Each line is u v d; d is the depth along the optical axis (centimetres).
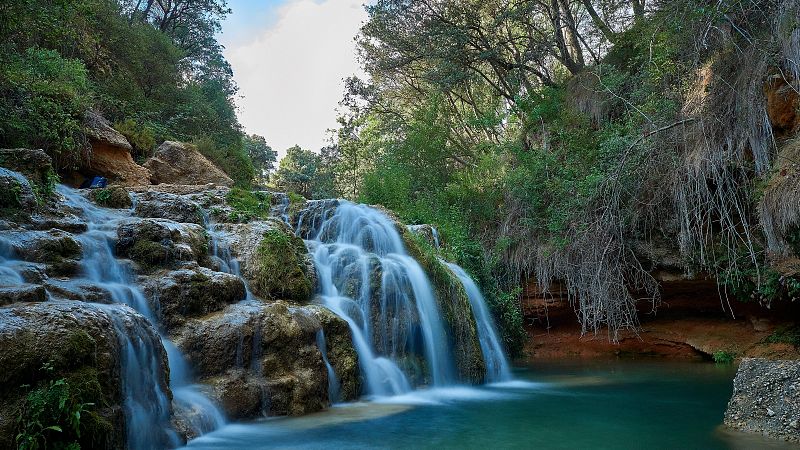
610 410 796
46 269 655
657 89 1307
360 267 1035
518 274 1577
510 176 1694
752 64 1004
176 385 659
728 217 1040
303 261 1008
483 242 1711
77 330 463
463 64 2177
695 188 1113
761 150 985
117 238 796
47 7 1102
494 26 1978
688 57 1191
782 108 1052
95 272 716
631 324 1373
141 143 1675
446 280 1145
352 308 972
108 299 646
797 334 1244
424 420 723
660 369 1251
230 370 705
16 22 1030
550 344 1634
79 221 827
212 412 645
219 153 1983
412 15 2217
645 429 671
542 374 1207
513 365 1370
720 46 1126
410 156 2248
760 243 1134
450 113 2455
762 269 1141
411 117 2659
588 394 939
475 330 1147
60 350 437
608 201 1293
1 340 413
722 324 1402
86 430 422
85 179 1352
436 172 2223
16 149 958
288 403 733
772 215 957
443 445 594
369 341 968
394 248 1152
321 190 3478
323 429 661
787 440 592
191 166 1633
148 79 2048
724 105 1066
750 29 1047
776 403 638
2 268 592
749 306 1334
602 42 1877
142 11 2642
